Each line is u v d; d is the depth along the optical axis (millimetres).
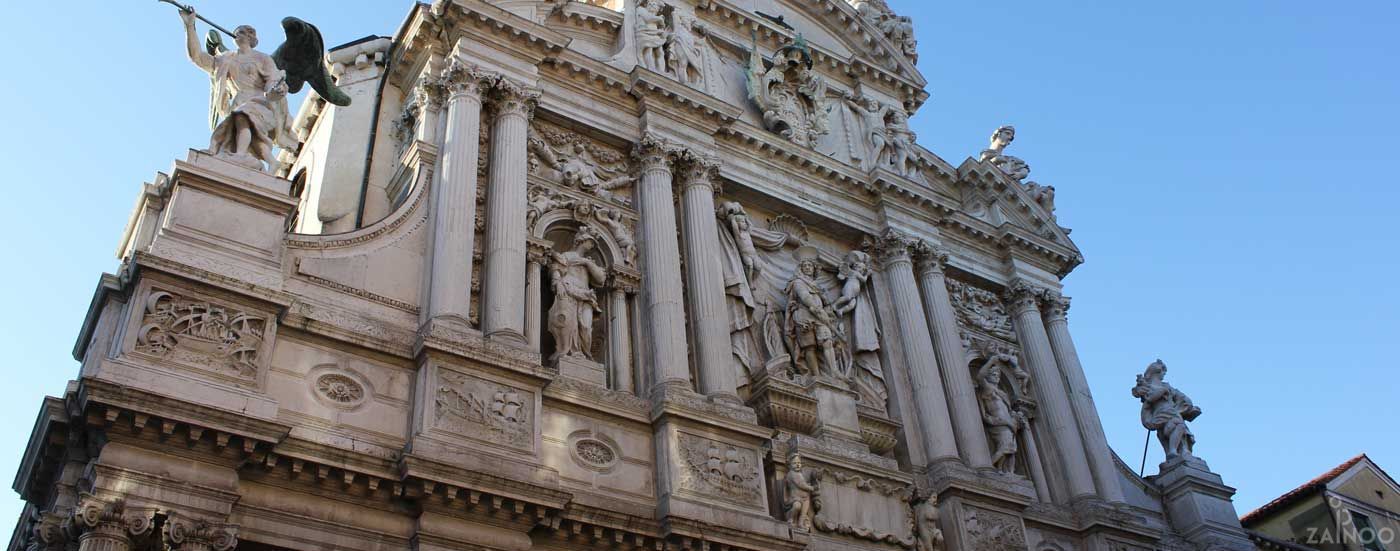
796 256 26328
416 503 16547
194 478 15000
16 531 17297
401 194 21969
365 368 17688
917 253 27750
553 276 21125
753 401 22438
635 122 24609
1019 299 29469
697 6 28016
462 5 22500
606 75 24234
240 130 18438
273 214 17922
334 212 22609
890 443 23797
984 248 29938
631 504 18812
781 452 21297
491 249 20375
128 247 21094
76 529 14227
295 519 15750
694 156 24453
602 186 23422
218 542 14688
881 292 26922
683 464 19375
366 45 25516
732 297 23781
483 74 22406
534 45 23406
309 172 25172
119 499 14273
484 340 18625
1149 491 28406
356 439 16875
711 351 21734
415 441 16875
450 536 16453
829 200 27219
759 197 25938
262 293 16781
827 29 31281
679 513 18609
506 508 16859
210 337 16156
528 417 18203
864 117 29719
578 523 17656
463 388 17875
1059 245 30828
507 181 21203
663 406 19812
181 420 14953
